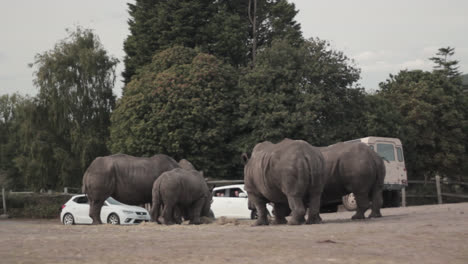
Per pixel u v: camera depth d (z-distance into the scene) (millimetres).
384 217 15727
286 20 50156
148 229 12180
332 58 39188
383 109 43438
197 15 46812
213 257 6145
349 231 9664
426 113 46531
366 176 15617
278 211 15406
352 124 39562
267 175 13930
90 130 48719
